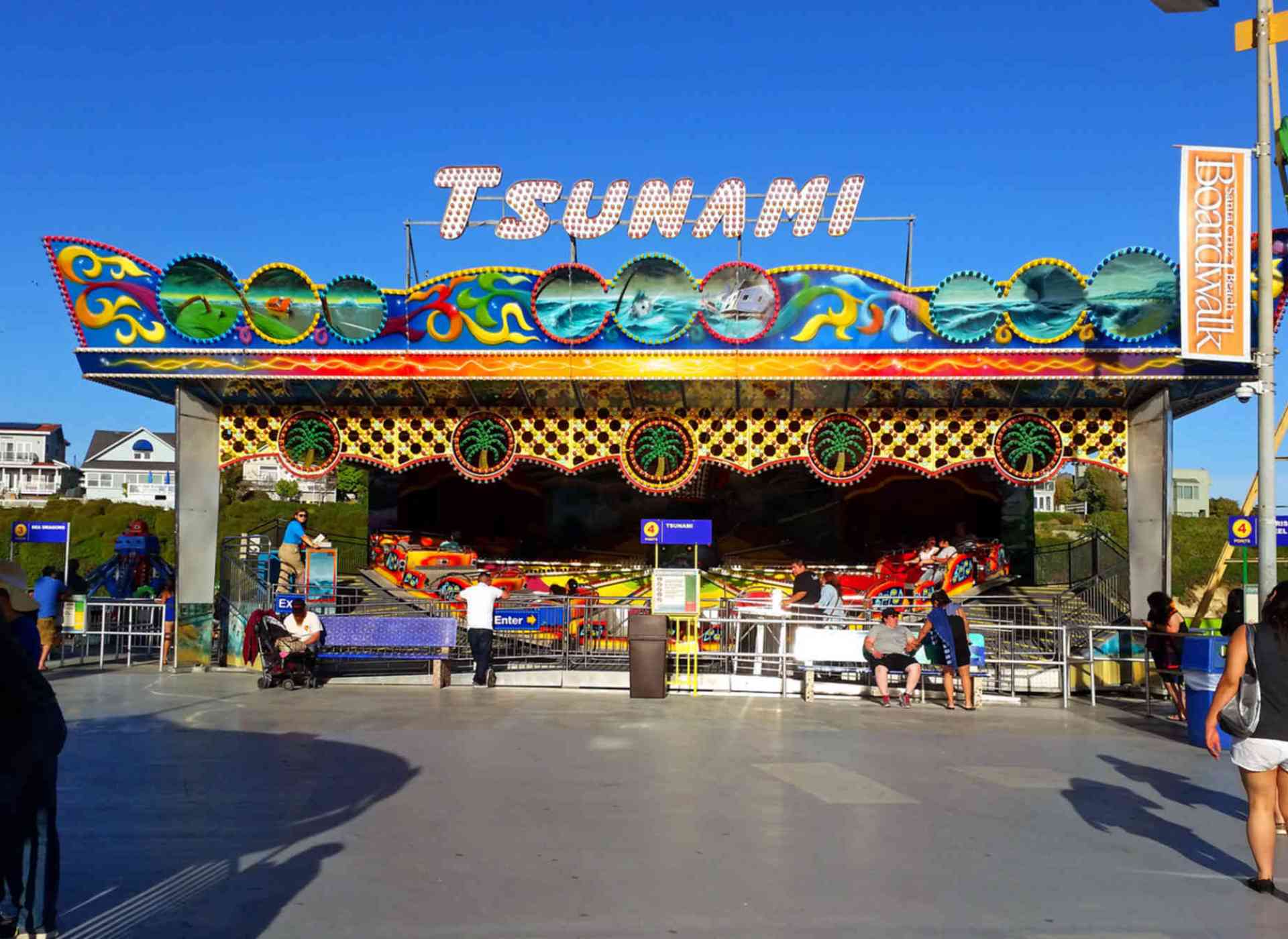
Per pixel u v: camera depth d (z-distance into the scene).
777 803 8.62
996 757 10.99
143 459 86.44
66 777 9.41
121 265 17.36
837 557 24.58
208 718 12.98
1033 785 9.55
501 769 9.89
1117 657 17.41
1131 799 9.04
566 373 17.47
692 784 9.30
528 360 17.47
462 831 7.62
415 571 22.20
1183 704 14.44
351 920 5.74
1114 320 16.48
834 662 15.61
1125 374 16.81
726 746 11.33
